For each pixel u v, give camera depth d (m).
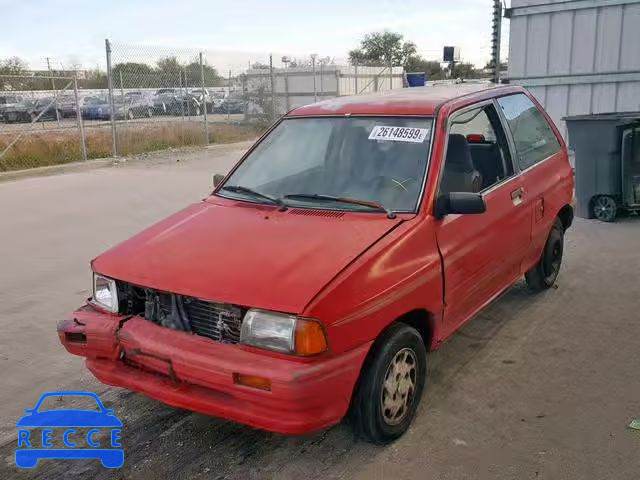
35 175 12.71
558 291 5.49
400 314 3.13
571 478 2.95
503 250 4.23
